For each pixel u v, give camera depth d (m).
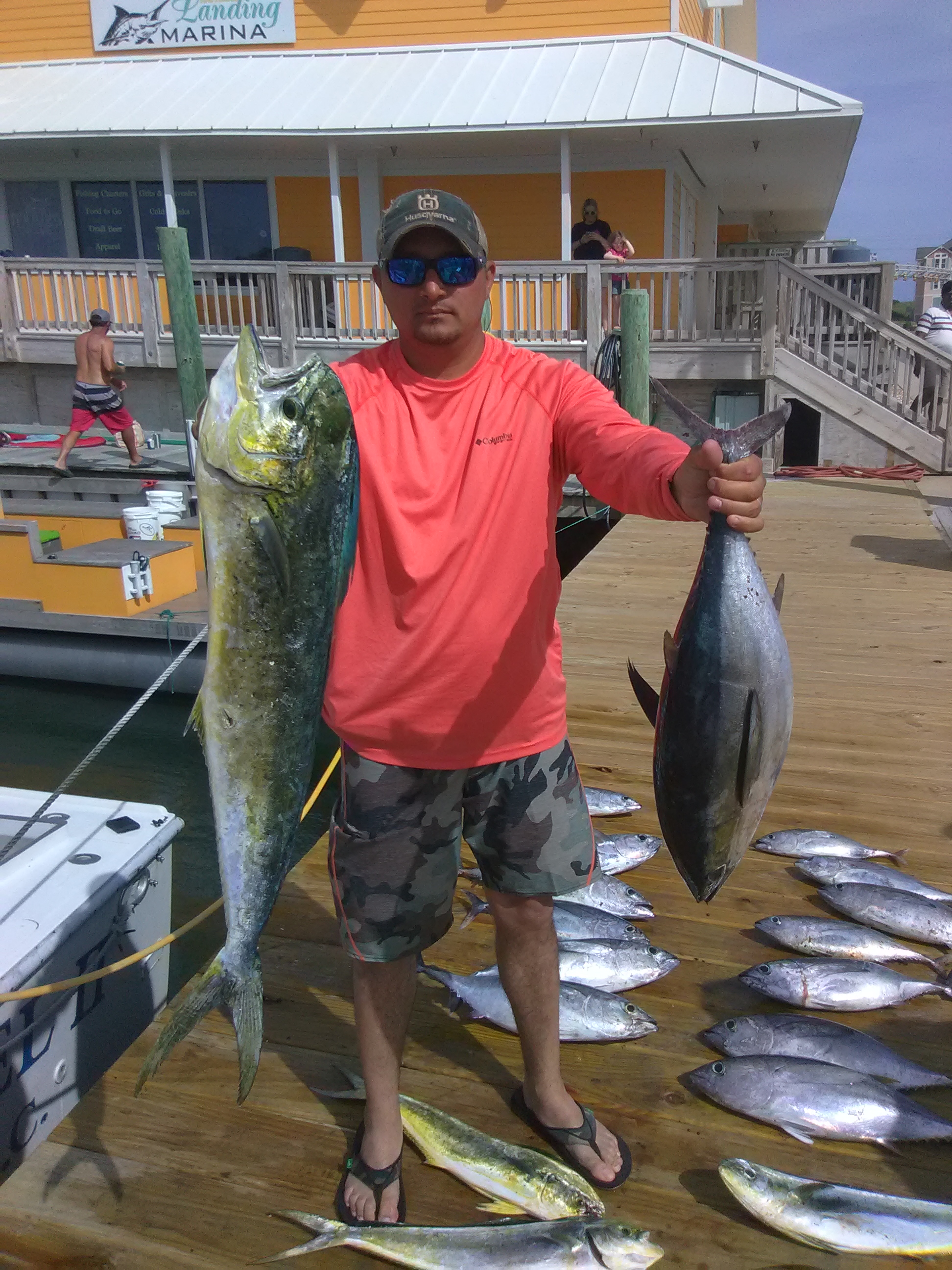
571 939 2.86
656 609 6.58
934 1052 2.53
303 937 3.09
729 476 1.51
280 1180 2.16
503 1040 2.61
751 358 11.27
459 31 13.84
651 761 4.26
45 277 13.80
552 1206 2.01
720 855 1.82
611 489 1.75
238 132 12.42
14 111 13.59
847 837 3.54
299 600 1.65
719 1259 1.96
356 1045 2.59
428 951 3.00
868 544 8.12
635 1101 2.38
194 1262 1.97
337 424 1.65
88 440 12.63
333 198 13.05
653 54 12.98
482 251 1.76
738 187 17.50
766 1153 2.22
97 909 2.94
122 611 7.14
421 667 1.83
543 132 12.04
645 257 13.60
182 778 6.34
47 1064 2.82
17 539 7.23
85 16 14.67
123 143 13.22
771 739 1.76
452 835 1.97
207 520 1.61
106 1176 2.18
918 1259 1.95
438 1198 2.09
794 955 2.94
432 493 1.78
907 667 5.36
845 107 11.13
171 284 9.92
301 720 1.72
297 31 14.18
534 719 1.92
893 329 10.87
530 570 1.84
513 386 1.83
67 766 6.43
